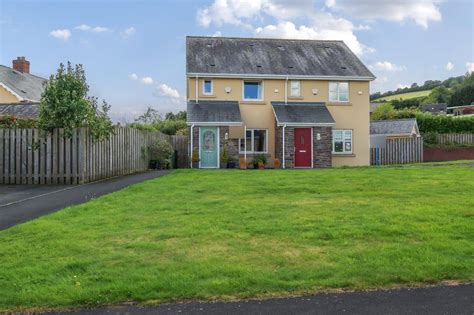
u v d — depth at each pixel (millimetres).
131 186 12992
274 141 25875
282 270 5555
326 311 4570
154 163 23422
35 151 14875
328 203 9820
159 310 4617
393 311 4566
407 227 7410
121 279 5281
